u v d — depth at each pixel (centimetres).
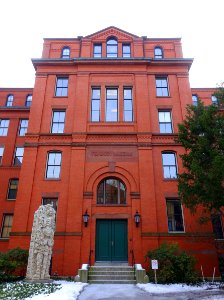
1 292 1096
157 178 2020
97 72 2398
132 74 2400
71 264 1762
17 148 2912
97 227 1911
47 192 1977
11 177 2761
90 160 2066
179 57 2495
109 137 2138
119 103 2281
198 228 1867
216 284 1496
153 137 2152
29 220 1889
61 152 2122
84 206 1922
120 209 1927
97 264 1789
